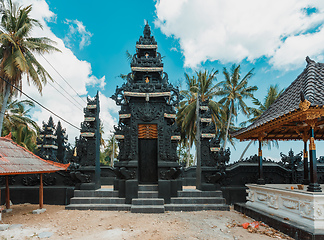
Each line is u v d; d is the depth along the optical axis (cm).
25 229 779
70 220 888
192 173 1833
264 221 827
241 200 1271
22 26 1938
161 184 1115
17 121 2470
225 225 821
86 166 1219
